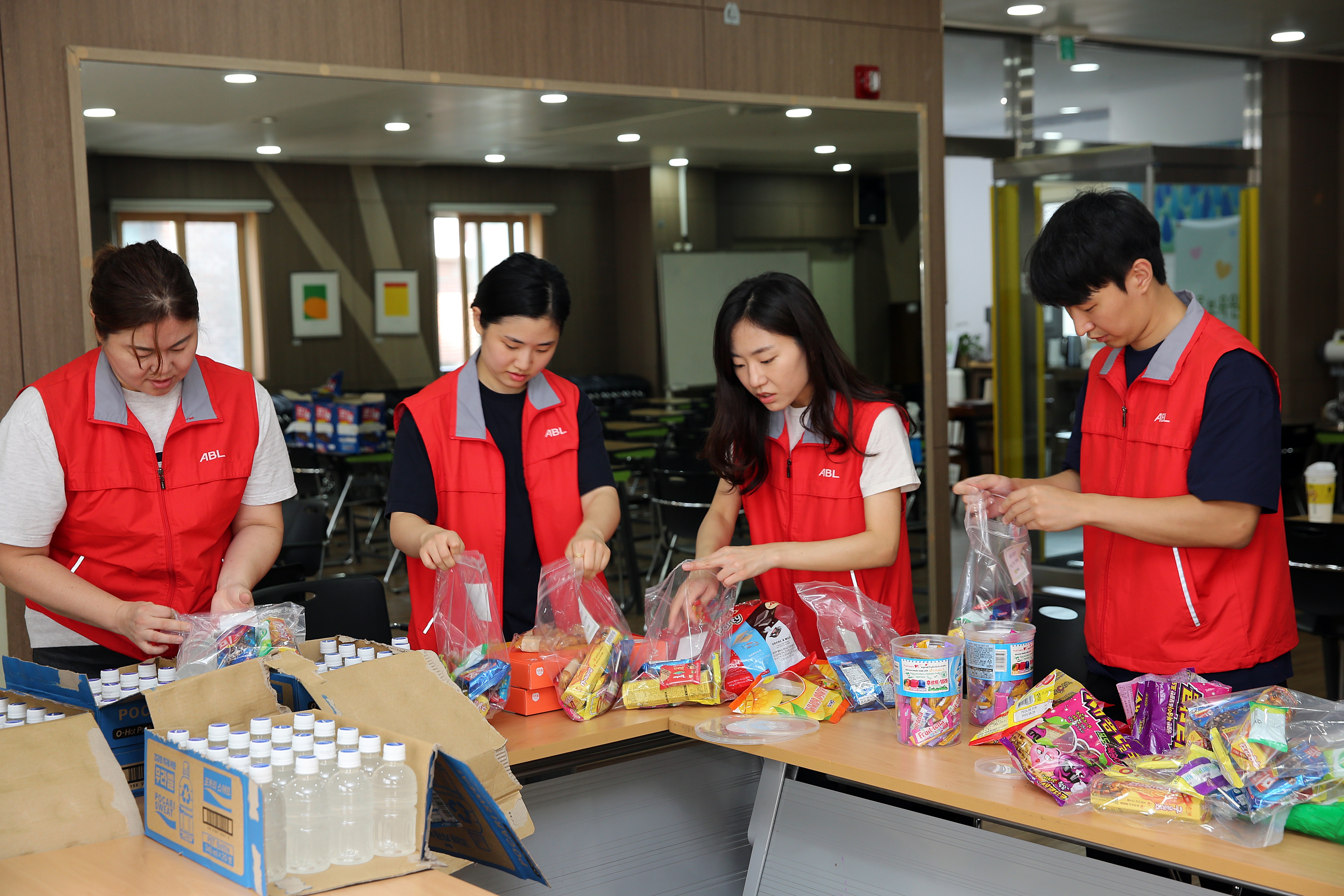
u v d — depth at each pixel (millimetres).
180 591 2111
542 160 4020
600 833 2072
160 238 3225
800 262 4410
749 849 2283
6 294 2891
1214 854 1377
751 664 2066
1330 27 6645
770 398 2174
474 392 2396
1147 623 1942
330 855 1374
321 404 3742
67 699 1621
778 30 4133
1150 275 1806
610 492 2482
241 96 3232
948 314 14062
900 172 4488
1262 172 7832
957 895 1702
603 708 2002
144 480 2043
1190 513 1774
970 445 8055
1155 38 6793
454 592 2049
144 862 1411
